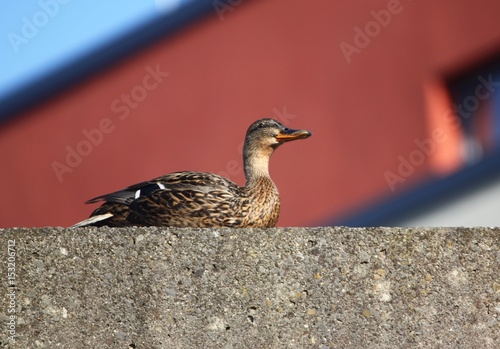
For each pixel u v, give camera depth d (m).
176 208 10.48
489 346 7.40
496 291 7.49
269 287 7.26
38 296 7.00
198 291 7.19
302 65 16.42
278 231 7.36
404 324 7.34
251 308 7.21
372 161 16.41
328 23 16.41
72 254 7.10
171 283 7.17
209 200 10.47
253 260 7.28
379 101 16.39
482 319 7.44
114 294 7.10
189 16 16.47
